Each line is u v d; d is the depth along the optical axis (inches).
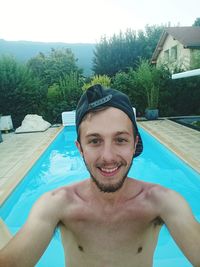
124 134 19.4
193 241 18.7
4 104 195.9
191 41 253.3
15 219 70.7
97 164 19.5
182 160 96.7
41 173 107.0
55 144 150.8
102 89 19.8
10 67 193.6
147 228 21.3
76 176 103.1
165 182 93.6
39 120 184.4
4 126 178.4
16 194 78.2
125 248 21.1
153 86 208.4
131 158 20.0
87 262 21.7
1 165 102.9
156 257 52.6
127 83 215.3
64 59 398.9
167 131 152.0
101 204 21.0
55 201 21.1
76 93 212.7
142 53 389.4
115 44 386.9
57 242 56.0
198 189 84.0
